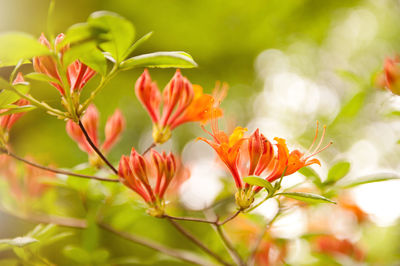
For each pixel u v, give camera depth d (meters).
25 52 0.67
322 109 1.82
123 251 1.17
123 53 0.70
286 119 1.89
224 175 0.96
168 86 0.81
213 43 2.30
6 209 0.91
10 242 0.75
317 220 0.97
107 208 0.91
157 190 0.77
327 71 2.33
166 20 2.17
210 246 0.94
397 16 2.15
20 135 1.65
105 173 0.87
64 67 0.70
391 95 0.85
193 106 0.80
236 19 2.24
